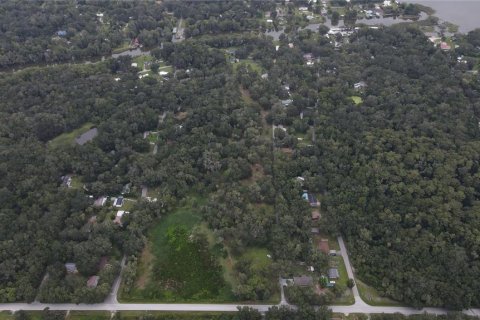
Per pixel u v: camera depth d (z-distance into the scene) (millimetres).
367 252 164000
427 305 150125
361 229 171000
